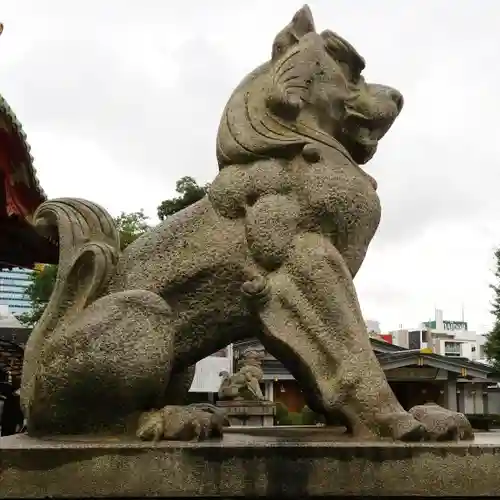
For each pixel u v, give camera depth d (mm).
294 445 1723
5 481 1683
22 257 7883
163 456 1701
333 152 2256
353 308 2037
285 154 2234
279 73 2334
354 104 2391
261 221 2125
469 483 1712
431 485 1708
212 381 10070
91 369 1924
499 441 1897
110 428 1992
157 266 2188
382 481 1707
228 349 11562
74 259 2178
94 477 1688
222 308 2158
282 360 2156
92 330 1950
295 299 2057
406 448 1725
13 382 8227
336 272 2064
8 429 7223
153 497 1685
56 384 1946
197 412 1929
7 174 6020
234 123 2297
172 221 2279
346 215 2191
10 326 13234
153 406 2043
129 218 14203
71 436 1977
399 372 12883
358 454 1720
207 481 1693
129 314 1992
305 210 2170
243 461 1709
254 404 9320
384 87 2467
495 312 18078
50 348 1990
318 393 2041
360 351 1964
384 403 1904
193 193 10969
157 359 1979
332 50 2418
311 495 1699
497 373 13633
